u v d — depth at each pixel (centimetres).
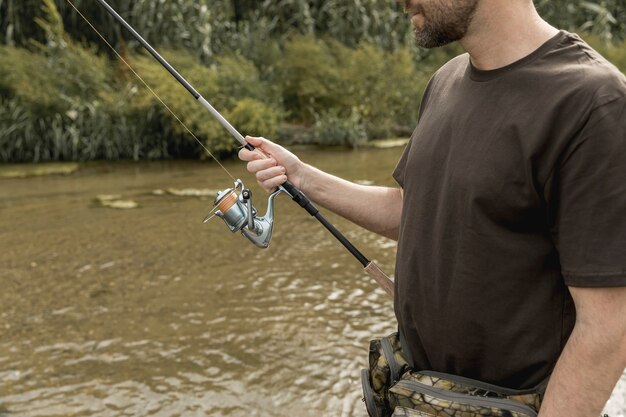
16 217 590
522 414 114
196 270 445
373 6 1123
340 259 462
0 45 975
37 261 468
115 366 318
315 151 912
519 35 111
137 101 890
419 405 121
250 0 1202
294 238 512
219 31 1070
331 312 372
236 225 166
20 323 366
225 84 942
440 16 113
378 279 166
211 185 709
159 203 632
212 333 349
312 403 283
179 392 293
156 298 398
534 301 113
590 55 107
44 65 929
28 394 294
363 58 1028
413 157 128
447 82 130
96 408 282
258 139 168
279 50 1073
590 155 101
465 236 115
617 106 100
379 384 138
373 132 1007
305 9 1114
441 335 123
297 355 323
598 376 104
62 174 791
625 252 99
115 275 438
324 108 1018
